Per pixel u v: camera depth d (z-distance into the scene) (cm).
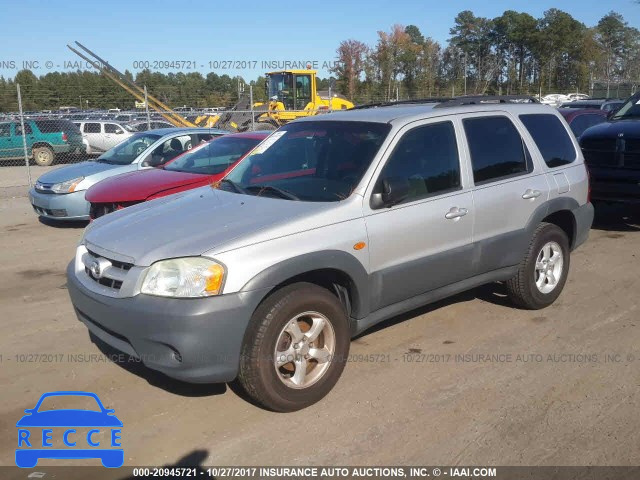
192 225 403
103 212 775
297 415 394
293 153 496
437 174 473
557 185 564
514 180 526
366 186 429
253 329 372
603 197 895
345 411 398
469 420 386
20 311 591
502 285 623
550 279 577
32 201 1010
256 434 373
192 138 1040
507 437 367
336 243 402
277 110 2250
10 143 2130
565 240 580
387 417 390
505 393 419
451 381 437
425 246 458
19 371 459
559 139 592
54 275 718
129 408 405
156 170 859
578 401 407
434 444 360
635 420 383
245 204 434
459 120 502
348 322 425
